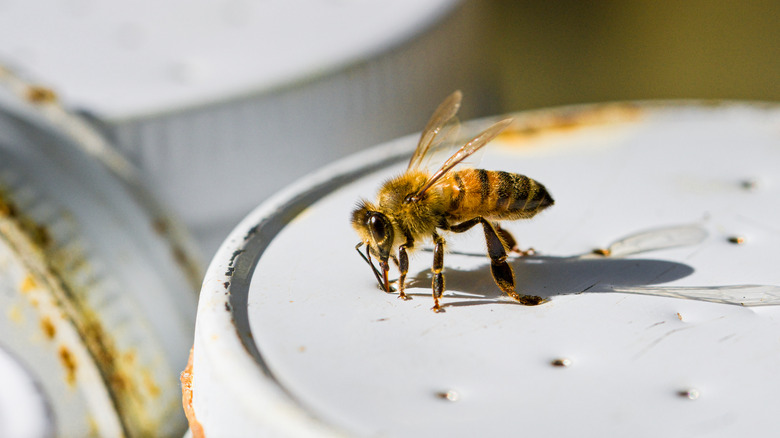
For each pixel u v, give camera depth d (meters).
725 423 0.15
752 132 0.19
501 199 0.17
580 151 0.19
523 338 0.16
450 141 0.18
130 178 0.19
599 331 0.16
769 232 0.17
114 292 0.18
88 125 0.19
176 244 0.19
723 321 0.16
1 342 0.17
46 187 0.18
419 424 0.15
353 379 0.16
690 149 0.19
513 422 0.16
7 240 0.18
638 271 0.17
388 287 0.17
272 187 0.20
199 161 0.20
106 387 0.18
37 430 0.17
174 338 0.19
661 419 0.16
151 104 0.20
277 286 0.17
